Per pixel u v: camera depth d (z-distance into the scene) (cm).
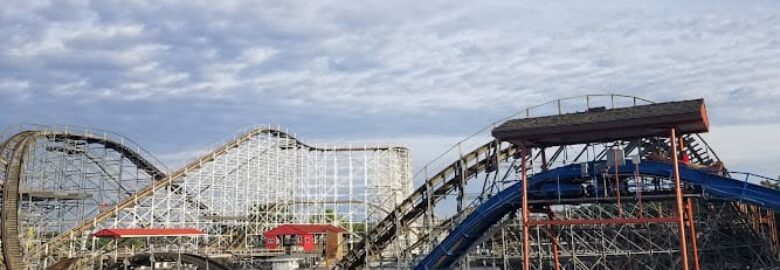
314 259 6262
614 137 3297
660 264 4869
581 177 3425
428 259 3853
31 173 5881
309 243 6738
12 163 5234
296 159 7925
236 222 7212
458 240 3778
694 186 3312
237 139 7319
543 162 3606
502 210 3822
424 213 4525
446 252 3803
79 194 6328
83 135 6397
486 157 4372
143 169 7075
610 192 3406
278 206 7769
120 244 6219
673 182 3294
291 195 7856
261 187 7638
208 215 7050
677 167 3002
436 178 4291
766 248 4925
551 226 3956
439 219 5044
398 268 4262
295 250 6556
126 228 5956
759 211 5044
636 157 3234
